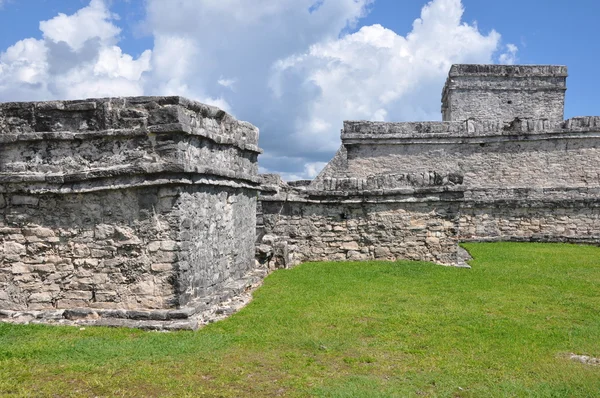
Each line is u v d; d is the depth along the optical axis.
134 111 8.62
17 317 8.78
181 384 6.12
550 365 7.00
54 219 8.97
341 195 15.73
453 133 23.50
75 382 6.16
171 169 8.41
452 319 9.17
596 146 22.50
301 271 14.00
